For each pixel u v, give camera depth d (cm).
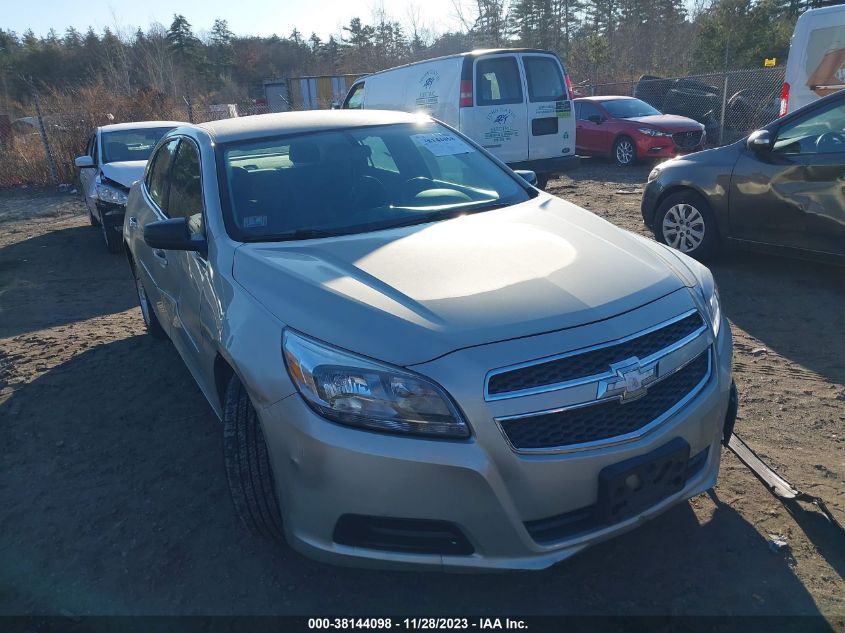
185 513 320
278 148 365
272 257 287
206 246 319
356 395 223
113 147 966
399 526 227
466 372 219
